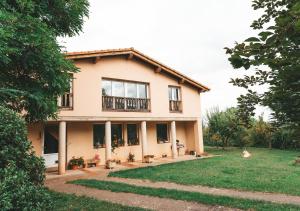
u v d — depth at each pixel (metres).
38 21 7.49
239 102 2.96
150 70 18.73
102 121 16.27
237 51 2.24
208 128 27.86
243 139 25.78
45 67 7.79
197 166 14.38
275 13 2.62
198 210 6.58
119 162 17.22
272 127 2.79
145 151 17.39
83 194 8.59
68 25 9.60
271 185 9.29
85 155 16.06
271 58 2.22
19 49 7.06
